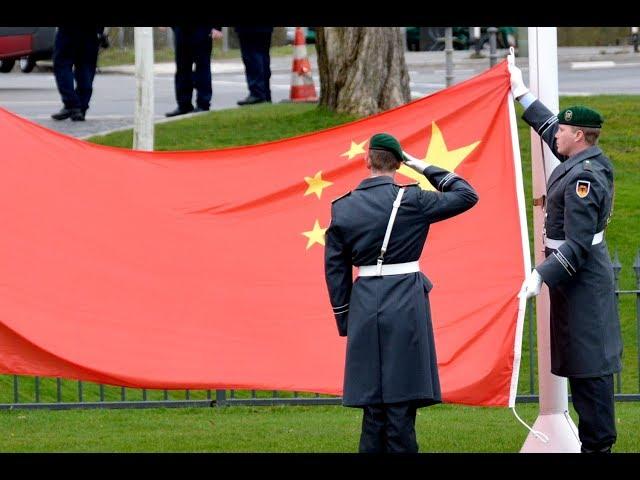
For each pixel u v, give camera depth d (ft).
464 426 90.27
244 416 94.84
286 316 77.56
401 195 70.13
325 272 71.15
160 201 78.79
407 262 70.18
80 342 75.87
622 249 126.21
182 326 77.00
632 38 316.40
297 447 81.61
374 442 70.23
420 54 315.37
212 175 79.51
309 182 79.41
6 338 75.51
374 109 166.09
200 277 77.77
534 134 79.56
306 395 104.42
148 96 117.08
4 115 78.95
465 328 76.84
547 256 73.26
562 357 73.05
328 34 167.32
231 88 246.68
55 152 78.79
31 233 76.95
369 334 69.56
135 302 76.95
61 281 76.59
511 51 79.56
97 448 81.30
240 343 77.00
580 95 184.55
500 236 78.02
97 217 77.97
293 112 173.37
